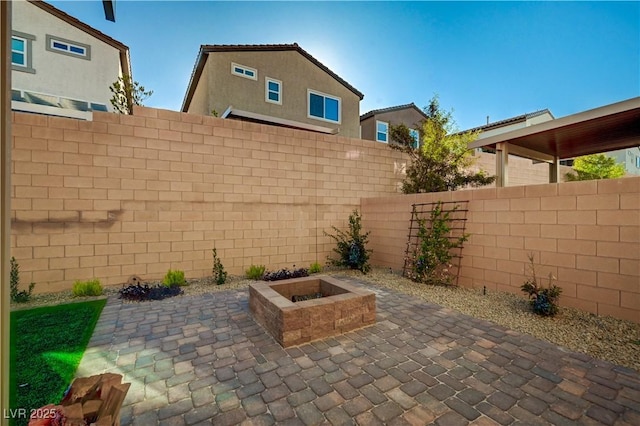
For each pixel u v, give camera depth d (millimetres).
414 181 9508
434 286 6078
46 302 4914
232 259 6965
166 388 2611
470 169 10742
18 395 2473
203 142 6641
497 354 3203
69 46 12742
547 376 2777
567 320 4086
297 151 7832
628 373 2809
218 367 2963
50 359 3086
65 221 5434
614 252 4066
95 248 5660
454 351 3281
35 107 6496
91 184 5633
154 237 6160
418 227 7000
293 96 13289
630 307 3924
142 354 3217
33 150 5219
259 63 12445
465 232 5992
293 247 7762
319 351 3297
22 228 5133
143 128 6062
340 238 8406
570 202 4512
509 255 5293
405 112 17125
